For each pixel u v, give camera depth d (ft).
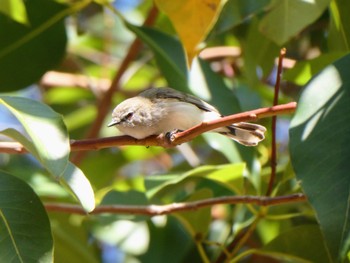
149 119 34.60
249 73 37.50
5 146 27.78
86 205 23.30
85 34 51.34
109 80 52.06
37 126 23.32
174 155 51.49
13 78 38.45
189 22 28.09
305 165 22.50
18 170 41.83
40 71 38.60
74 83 52.06
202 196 35.14
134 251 40.04
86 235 40.70
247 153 34.12
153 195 33.27
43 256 25.36
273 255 31.76
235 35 43.62
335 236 21.27
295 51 44.86
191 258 38.34
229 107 35.35
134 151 48.65
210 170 31.68
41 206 26.11
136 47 42.47
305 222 39.09
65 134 23.15
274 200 29.53
